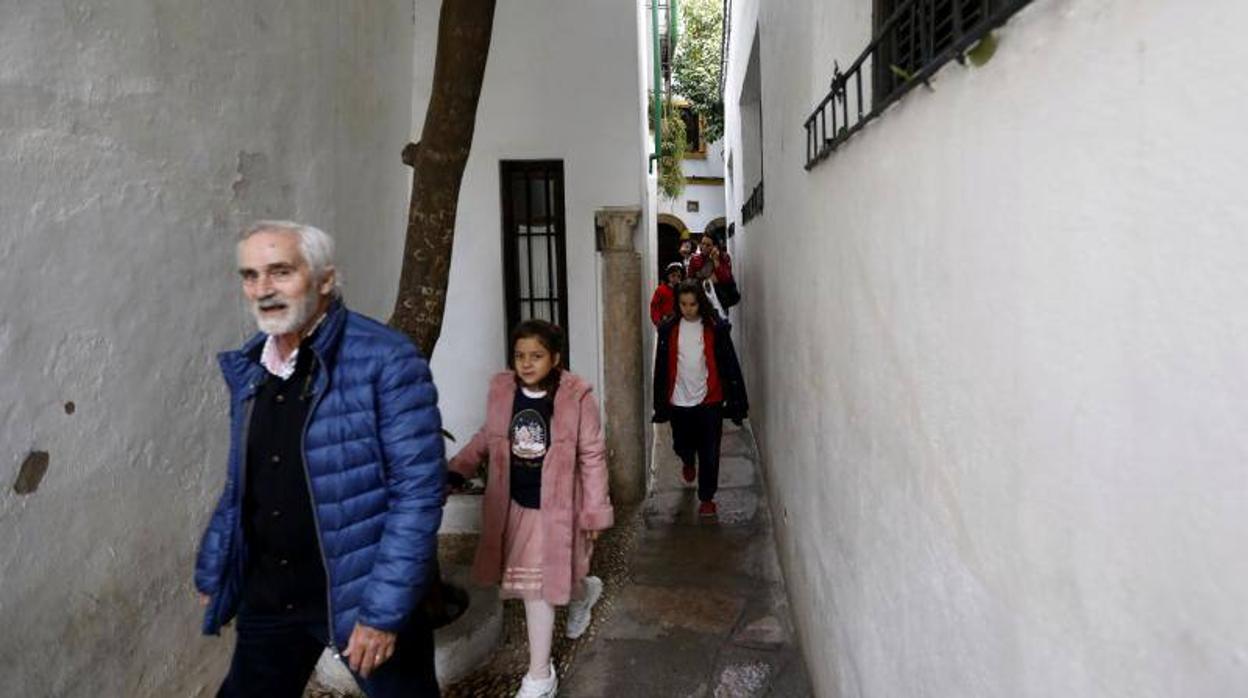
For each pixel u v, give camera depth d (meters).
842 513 2.04
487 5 2.80
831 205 2.16
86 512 1.94
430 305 2.96
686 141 17.00
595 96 4.77
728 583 3.76
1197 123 0.57
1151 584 0.64
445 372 4.82
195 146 2.44
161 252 2.26
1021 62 0.87
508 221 4.88
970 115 1.03
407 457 1.70
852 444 1.89
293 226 1.66
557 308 4.99
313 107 3.25
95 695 1.95
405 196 4.40
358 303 3.72
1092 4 0.71
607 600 3.58
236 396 1.78
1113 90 0.68
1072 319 0.76
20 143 1.76
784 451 3.61
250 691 1.83
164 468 2.25
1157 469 0.63
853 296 1.85
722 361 4.86
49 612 1.80
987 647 1.01
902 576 1.43
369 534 1.72
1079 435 0.75
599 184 4.79
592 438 2.73
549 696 2.71
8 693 1.67
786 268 3.45
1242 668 0.53
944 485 1.17
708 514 4.77
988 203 0.97
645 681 2.87
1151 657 0.64
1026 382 0.87
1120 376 0.68
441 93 2.86
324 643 1.85
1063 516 0.79
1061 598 0.80
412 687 1.89
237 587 1.80
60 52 1.88
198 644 2.40
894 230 1.44
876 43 1.53
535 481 2.70
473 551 4.33
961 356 1.09
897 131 1.40
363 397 1.69
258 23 2.82
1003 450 0.94
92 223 1.98
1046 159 0.81
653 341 7.62
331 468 1.68
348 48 3.61
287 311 1.62
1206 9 0.56
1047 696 0.83
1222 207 0.54
